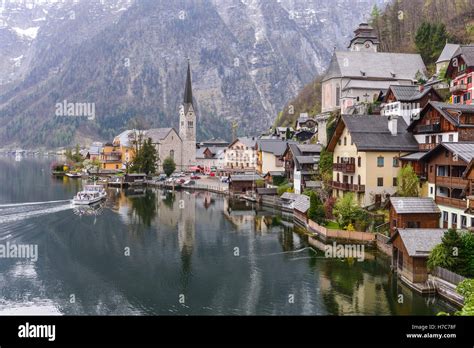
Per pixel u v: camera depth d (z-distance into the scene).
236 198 122.06
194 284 52.31
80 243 70.06
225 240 72.31
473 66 83.00
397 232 51.28
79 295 49.28
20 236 73.62
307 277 53.91
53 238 72.75
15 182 147.75
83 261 61.00
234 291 49.88
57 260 61.47
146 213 96.69
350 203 71.50
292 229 80.56
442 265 45.81
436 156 62.62
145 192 137.62
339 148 85.31
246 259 61.72
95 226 82.00
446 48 126.69
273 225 84.38
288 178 117.75
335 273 55.09
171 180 155.00
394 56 143.75
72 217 89.00
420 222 57.41
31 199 108.38
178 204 110.94
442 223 58.44
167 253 65.00
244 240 72.25
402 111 91.50
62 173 187.88
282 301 46.78
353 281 52.06
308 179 101.31
